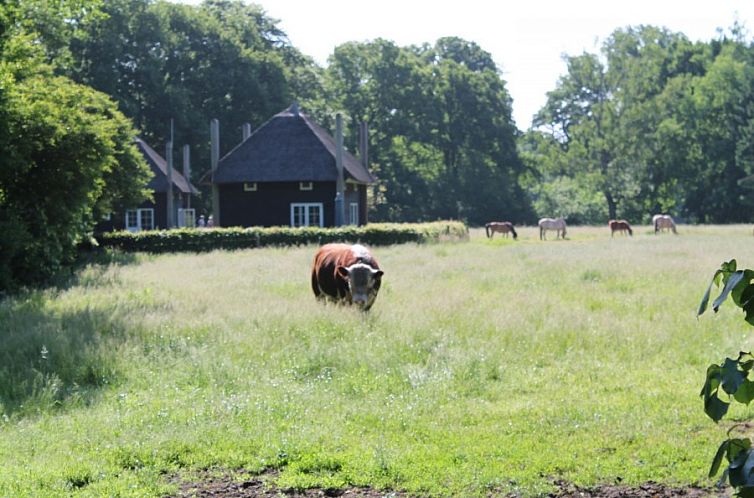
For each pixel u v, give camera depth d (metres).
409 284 21.12
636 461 7.78
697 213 87.81
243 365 11.84
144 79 68.81
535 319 15.05
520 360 12.27
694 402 9.73
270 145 51.62
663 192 90.56
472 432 8.80
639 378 11.13
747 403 3.77
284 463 7.94
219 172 51.06
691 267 24.81
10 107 21.92
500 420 9.27
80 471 7.64
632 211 93.06
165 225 59.31
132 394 10.56
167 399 10.27
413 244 38.41
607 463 7.70
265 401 9.93
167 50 72.25
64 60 40.72
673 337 13.52
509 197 88.69
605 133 90.62
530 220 90.12
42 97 24.09
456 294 18.34
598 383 10.95
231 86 73.69
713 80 85.88
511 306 16.50
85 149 23.27
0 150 21.42
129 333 13.64
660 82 96.81
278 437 8.57
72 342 12.85
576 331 13.89
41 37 35.66
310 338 13.36
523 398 10.26
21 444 8.59
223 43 74.62
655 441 8.31
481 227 86.44
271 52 78.94
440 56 105.25
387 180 85.81
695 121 85.75
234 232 39.16
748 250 32.97
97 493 7.13
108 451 8.24
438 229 44.31
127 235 38.62
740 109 84.75
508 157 90.62
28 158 22.42
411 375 11.16
